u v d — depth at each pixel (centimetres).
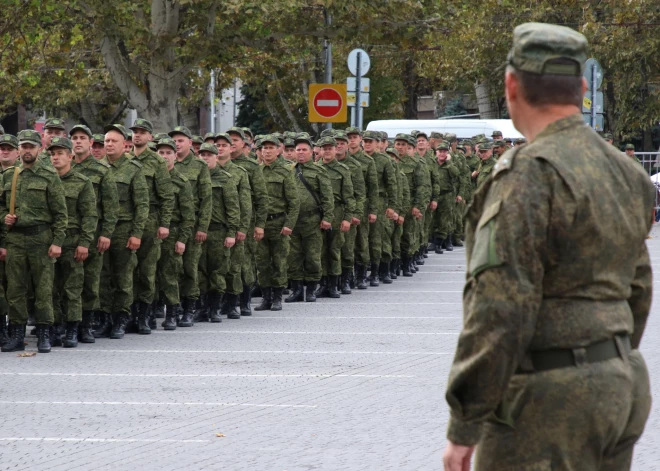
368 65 5253
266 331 3275
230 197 3497
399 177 4678
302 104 9462
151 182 3206
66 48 7275
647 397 884
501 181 838
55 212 2870
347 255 4266
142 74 6531
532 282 820
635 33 8212
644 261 899
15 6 6188
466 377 827
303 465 1711
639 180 873
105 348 2967
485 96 10081
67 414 2109
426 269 5281
